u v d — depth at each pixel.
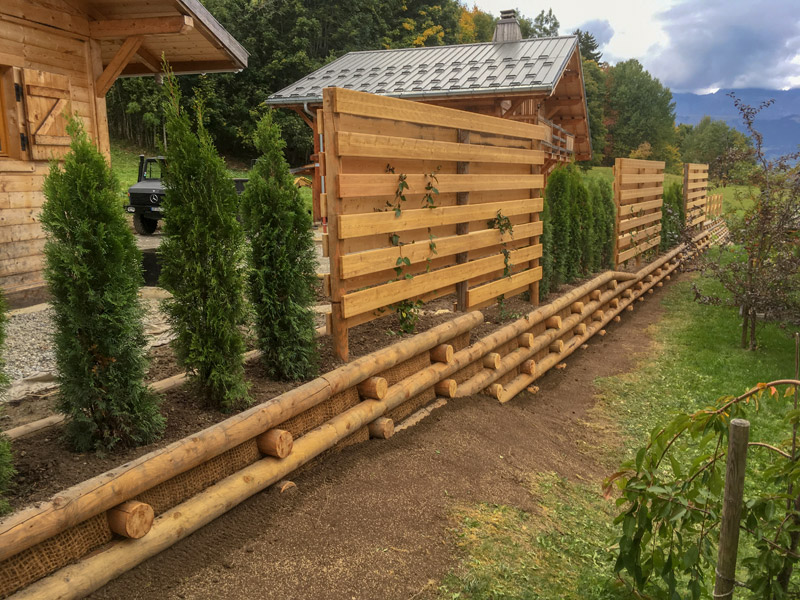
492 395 6.64
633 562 2.61
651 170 14.59
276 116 42.97
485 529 3.90
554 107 21.98
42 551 2.77
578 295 9.66
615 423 6.87
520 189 8.27
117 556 2.97
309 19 46.44
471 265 6.91
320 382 4.48
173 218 3.87
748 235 9.41
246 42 44.25
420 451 4.79
